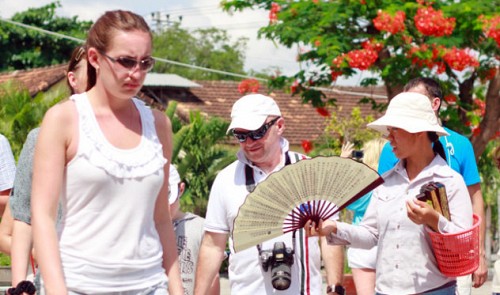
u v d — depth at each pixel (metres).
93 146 5.04
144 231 5.21
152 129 5.29
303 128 40.91
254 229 6.41
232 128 6.88
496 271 8.16
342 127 26.75
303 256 6.86
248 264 6.89
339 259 7.39
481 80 22.94
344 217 17.61
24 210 6.03
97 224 5.07
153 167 5.17
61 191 5.06
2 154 7.21
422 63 21.06
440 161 6.86
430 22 20.52
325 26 21.98
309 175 6.26
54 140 5.01
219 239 7.12
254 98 6.91
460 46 21.91
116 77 5.02
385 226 6.86
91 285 5.06
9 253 6.71
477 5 21.33
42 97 22.95
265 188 6.28
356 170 6.24
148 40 5.08
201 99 43.06
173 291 5.50
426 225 6.61
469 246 6.58
